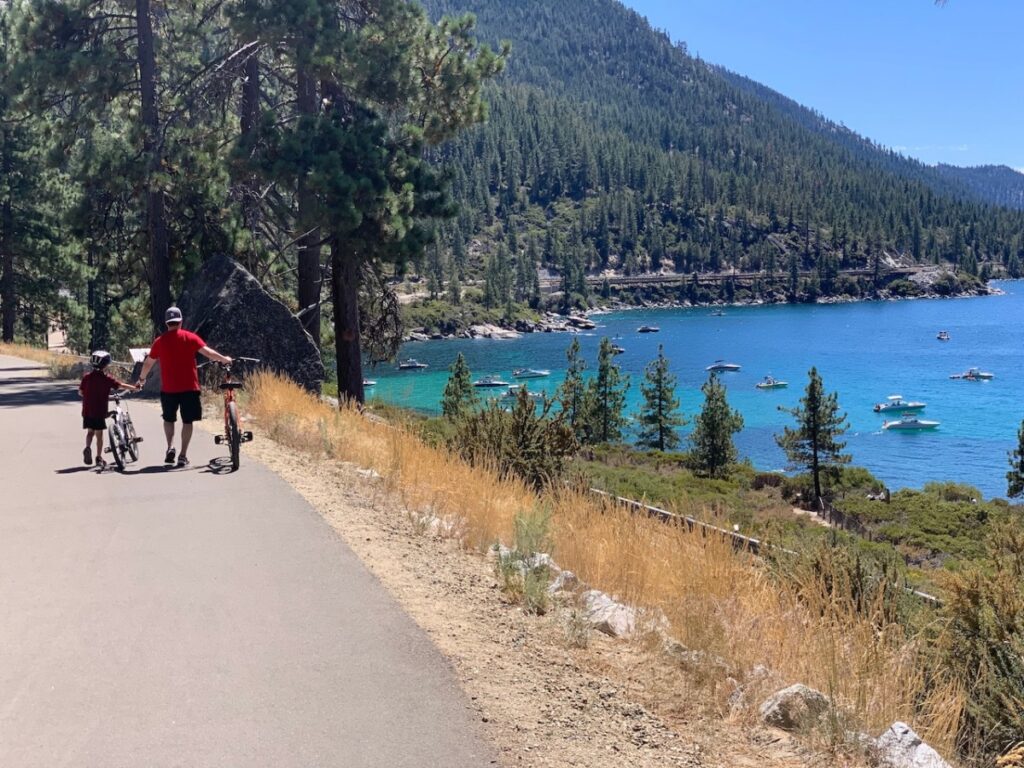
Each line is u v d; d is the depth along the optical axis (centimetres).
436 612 575
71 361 2942
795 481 4972
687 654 520
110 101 2509
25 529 758
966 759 479
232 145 2369
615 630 575
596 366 12375
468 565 711
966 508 4019
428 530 816
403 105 2538
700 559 666
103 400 1040
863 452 7194
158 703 429
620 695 474
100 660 479
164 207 2548
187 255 2667
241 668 472
